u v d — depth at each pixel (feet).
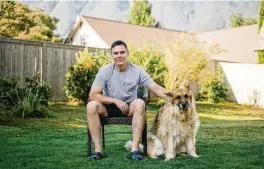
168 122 13.57
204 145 16.07
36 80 31.42
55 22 81.51
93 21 72.08
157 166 11.92
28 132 19.95
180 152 14.17
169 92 13.67
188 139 13.71
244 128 22.45
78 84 38.11
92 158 13.03
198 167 11.79
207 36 81.82
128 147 14.83
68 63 41.91
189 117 13.42
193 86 53.36
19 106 26.50
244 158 13.16
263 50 57.77
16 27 65.57
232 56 72.28
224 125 24.59
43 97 30.48
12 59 35.83
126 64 13.78
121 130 21.07
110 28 71.51
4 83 28.35
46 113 27.30
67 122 25.05
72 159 13.10
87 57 38.91
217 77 53.21
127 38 70.18
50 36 74.13
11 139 17.47
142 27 75.56
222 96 51.83
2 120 24.07
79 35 75.15
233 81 54.70
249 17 137.69
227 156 13.57
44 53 39.06
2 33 63.05
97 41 69.46
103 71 13.82
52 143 16.56
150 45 43.11
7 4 65.10
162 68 40.52
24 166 12.02
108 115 13.75
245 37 76.18
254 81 51.93
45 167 11.87
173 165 12.14
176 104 13.35
